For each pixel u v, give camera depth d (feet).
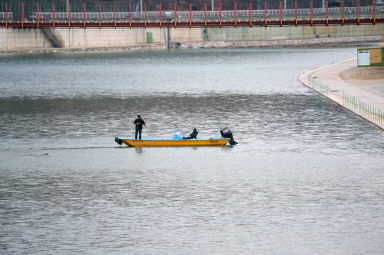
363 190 477.36
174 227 399.65
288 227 397.60
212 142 644.27
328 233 386.93
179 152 618.85
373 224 400.67
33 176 529.45
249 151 620.90
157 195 469.98
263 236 383.45
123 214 425.69
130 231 393.50
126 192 479.00
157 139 641.81
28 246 370.73
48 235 387.55
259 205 442.50
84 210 435.12
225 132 647.56
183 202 451.53
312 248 364.79
